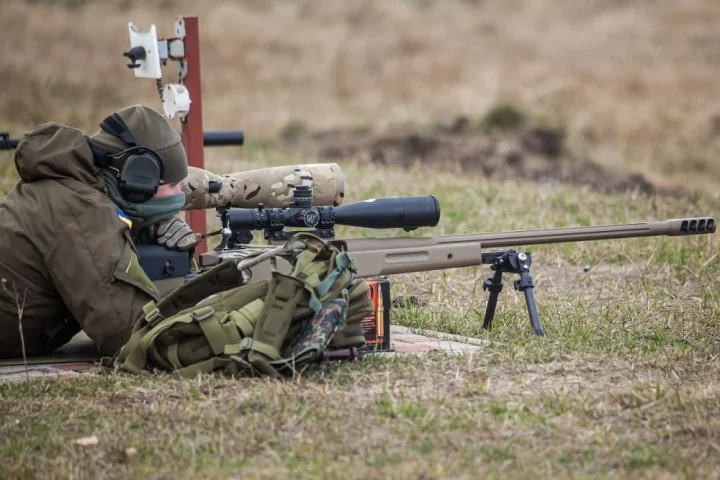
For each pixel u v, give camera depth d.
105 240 20.62
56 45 95.25
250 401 17.86
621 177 62.09
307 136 76.50
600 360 20.86
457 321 24.64
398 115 79.94
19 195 21.36
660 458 15.62
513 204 41.53
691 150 78.81
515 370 20.05
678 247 33.09
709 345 22.55
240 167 49.81
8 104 70.19
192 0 117.12
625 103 89.44
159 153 21.59
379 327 21.44
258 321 19.33
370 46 108.25
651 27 123.94
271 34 110.88
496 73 96.94
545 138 68.38
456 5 133.38
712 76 100.69
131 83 85.19
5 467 15.50
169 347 19.72
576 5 135.38
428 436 16.50
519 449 16.09
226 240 22.61
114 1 113.19
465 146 68.06
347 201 41.56
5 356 21.88
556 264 32.28
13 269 20.92
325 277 19.94
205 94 92.75
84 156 21.17
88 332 20.62
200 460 15.78
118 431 16.83
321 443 16.30
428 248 22.31
